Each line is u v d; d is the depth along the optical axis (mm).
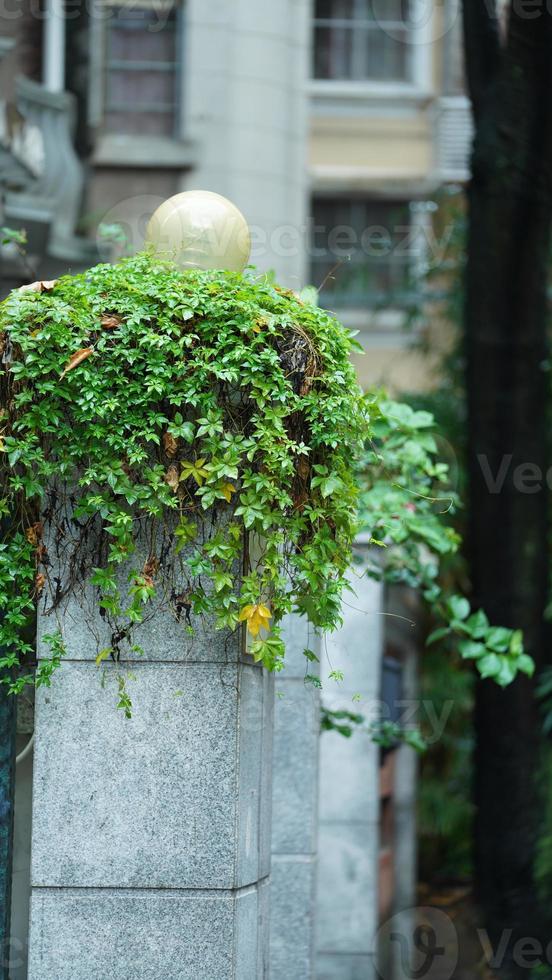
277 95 17219
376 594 10141
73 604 4980
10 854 5164
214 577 4809
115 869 4934
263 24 17188
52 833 4945
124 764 4957
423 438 7340
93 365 4797
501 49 10312
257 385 4766
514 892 10578
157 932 4922
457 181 19062
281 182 17203
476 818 10766
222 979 4910
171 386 4797
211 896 4934
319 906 10188
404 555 7852
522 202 10172
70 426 4855
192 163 16797
